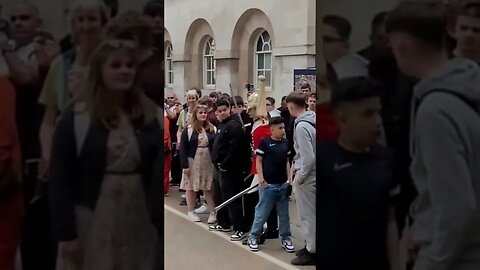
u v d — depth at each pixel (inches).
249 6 600.4
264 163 215.9
